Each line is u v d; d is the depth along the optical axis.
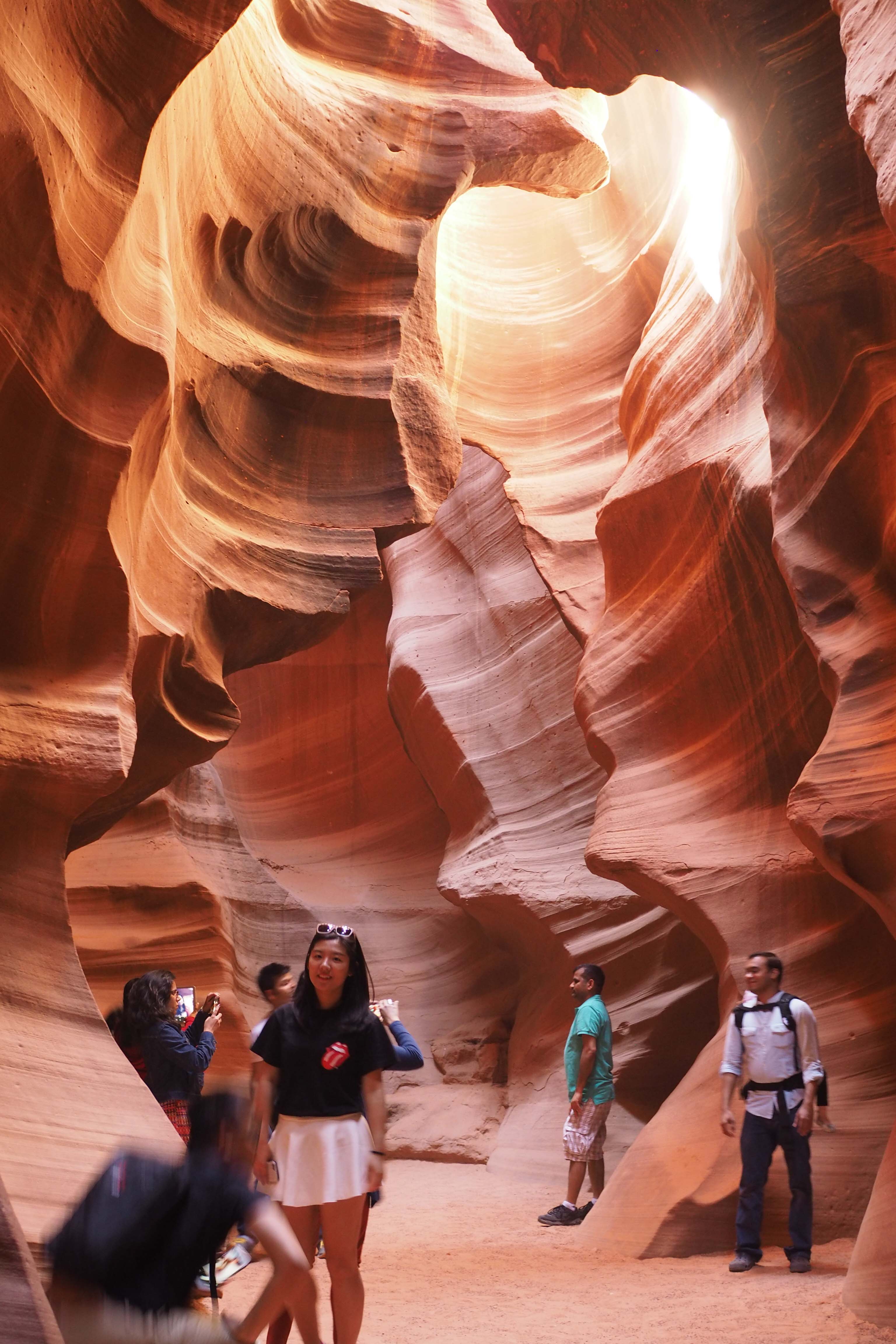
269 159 7.33
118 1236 2.01
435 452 8.18
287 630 7.82
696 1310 4.93
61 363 5.38
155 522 6.66
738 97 5.68
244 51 7.10
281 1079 3.66
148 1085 5.91
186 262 6.88
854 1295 4.64
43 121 4.68
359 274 8.09
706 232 8.99
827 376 5.61
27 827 5.70
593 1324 4.79
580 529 10.49
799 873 7.31
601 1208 6.83
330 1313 5.14
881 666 5.43
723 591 7.88
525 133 8.57
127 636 6.00
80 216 5.20
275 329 7.80
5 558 5.65
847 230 5.28
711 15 5.52
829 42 5.28
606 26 5.93
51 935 5.66
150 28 5.11
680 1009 10.41
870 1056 6.56
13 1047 5.14
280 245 7.64
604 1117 7.93
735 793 7.92
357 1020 3.69
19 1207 4.49
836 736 5.38
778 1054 5.79
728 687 8.02
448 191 8.38
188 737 7.50
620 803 8.39
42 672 5.88
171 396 6.14
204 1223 2.07
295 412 7.83
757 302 7.62
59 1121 4.98
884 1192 4.78
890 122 3.59
